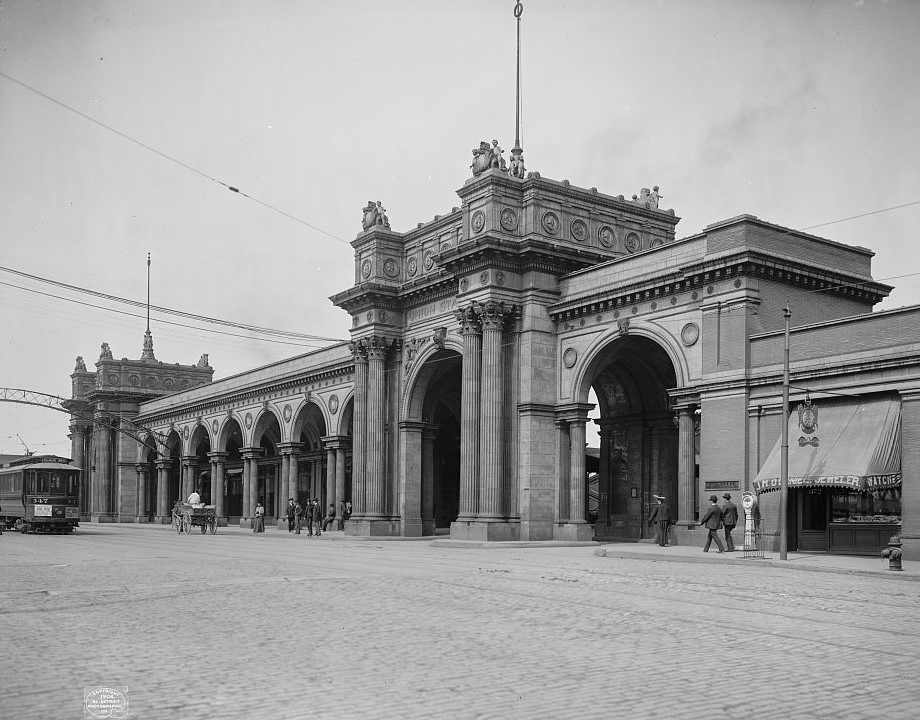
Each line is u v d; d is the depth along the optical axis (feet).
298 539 167.84
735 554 102.83
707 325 123.13
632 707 30.35
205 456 315.78
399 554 112.78
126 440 324.60
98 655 38.70
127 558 101.45
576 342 145.89
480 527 145.79
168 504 310.45
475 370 151.12
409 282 172.86
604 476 164.25
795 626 48.26
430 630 45.85
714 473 119.65
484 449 147.74
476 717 28.91
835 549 108.58
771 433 114.93
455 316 161.89
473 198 153.07
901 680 35.09
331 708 29.86
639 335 135.54
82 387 362.33
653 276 130.31
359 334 180.14
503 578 75.15
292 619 49.57
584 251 152.46
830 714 29.89
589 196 156.76
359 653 39.29
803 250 124.57
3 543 141.28
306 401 226.79
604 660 38.22
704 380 122.11
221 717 28.66
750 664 37.76
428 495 176.86
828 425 108.78
